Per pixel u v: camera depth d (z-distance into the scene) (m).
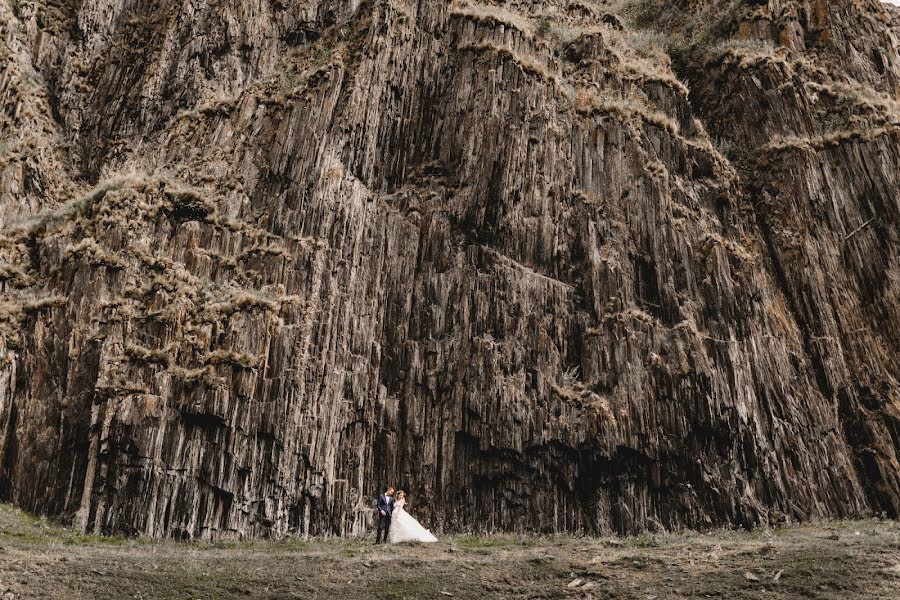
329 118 28.48
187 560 18.00
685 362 24.88
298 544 21.00
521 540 21.98
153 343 22.67
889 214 28.72
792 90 32.12
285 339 23.34
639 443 23.77
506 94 29.81
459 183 28.17
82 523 20.22
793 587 15.77
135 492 20.73
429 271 26.39
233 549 20.09
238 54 32.66
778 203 29.50
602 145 29.41
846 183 29.52
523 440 23.81
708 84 34.25
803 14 35.50
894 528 21.78
